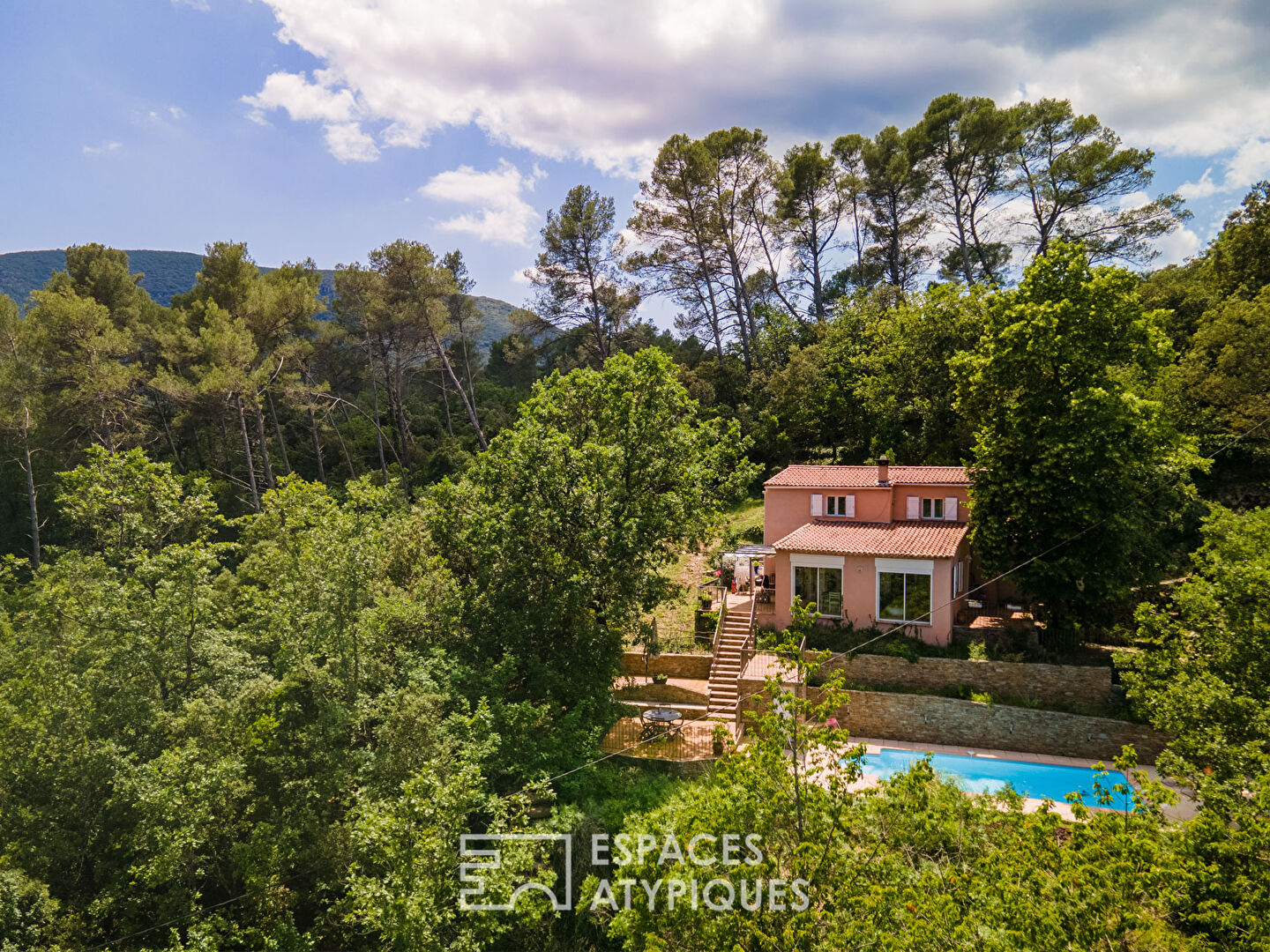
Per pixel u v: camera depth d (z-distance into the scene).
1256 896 9.77
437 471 49.97
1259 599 15.97
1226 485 31.66
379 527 23.27
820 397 42.25
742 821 11.30
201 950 13.35
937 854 13.59
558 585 21.11
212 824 15.73
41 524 37.84
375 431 56.22
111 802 15.57
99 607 17.44
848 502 30.06
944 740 22.72
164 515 19.56
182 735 16.64
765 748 11.46
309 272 57.94
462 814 13.79
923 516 29.45
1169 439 25.11
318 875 16.38
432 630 21.36
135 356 45.97
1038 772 20.66
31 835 15.88
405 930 12.17
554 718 20.02
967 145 48.38
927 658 23.94
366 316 49.28
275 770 16.89
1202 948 9.73
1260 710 14.43
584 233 49.59
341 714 16.78
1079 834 10.57
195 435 47.72
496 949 15.23
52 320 36.78
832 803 11.39
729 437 25.09
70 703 17.11
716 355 52.94
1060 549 23.02
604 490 21.36
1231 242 38.25
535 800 17.66
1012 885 10.03
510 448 22.69
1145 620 17.72
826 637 26.06
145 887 15.72
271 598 20.50
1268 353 28.42
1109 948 10.09
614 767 19.73
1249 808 11.27
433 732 16.47
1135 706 18.86
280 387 44.38
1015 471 23.75
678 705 24.28
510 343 68.88
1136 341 23.14
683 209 49.50
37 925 14.45
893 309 42.22
